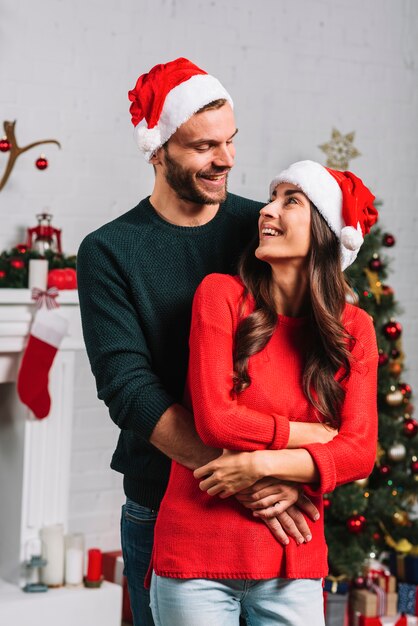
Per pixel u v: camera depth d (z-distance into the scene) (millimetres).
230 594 1777
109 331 1878
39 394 3449
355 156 4242
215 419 1705
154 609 1818
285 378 1791
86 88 3902
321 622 1822
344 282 1846
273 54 4359
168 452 1802
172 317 1930
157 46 4051
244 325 1793
